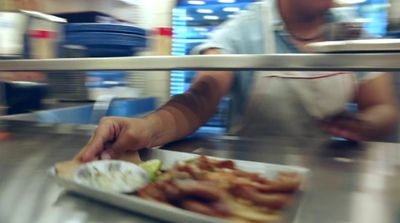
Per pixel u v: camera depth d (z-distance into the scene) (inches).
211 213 12.0
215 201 12.9
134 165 16.9
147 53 43.3
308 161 20.9
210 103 32.7
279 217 12.1
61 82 46.9
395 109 34.2
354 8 25.7
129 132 20.8
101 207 14.0
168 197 13.2
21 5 45.1
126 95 50.3
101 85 50.5
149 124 23.0
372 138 30.1
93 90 49.7
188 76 46.8
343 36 18.1
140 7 64.9
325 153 22.8
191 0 63.7
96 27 40.6
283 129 37.9
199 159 18.3
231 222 11.4
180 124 26.6
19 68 20.7
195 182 14.4
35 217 13.5
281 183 14.8
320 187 16.0
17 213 13.8
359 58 13.7
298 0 36.2
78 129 30.3
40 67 20.2
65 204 14.4
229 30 42.8
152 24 64.2
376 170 18.8
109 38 41.1
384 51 13.3
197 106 30.2
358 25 18.6
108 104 46.3
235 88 41.2
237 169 16.6
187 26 63.9
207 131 30.7
